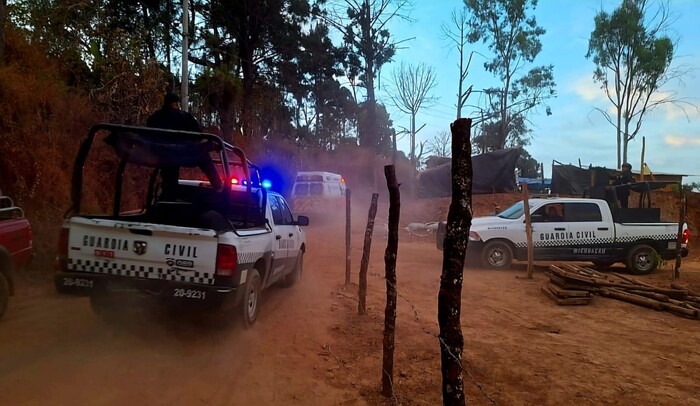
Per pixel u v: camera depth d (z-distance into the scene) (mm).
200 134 5855
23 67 11461
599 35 34344
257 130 27641
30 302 7039
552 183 23750
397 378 5102
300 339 6184
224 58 25953
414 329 6879
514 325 7418
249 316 6309
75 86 13758
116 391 4383
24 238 6535
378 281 10352
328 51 32750
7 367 4727
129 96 13641
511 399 4762
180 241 5480
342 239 17500
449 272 3258
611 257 12414
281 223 8367
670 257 12445
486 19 36844
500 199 22547
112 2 20094
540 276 11531
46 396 4176
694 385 5227
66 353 5180
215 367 5102
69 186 11023
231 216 7477
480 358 5840
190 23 24234
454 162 3248
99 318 6391
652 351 6359
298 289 9141
